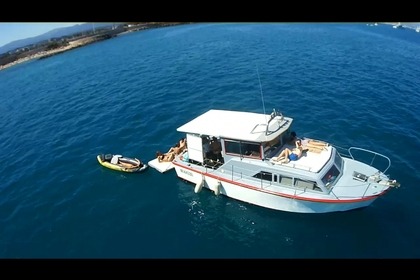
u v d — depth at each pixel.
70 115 41.66
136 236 20.83
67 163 30.05
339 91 40.41
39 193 26.11
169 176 26.64
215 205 22.98
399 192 22.48
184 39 85.38
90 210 23.50
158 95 44.50
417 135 29.27
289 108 36.59
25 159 31.89
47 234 21.67
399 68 48.97
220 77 49.47
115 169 27.83
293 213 21.64
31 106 47.81
